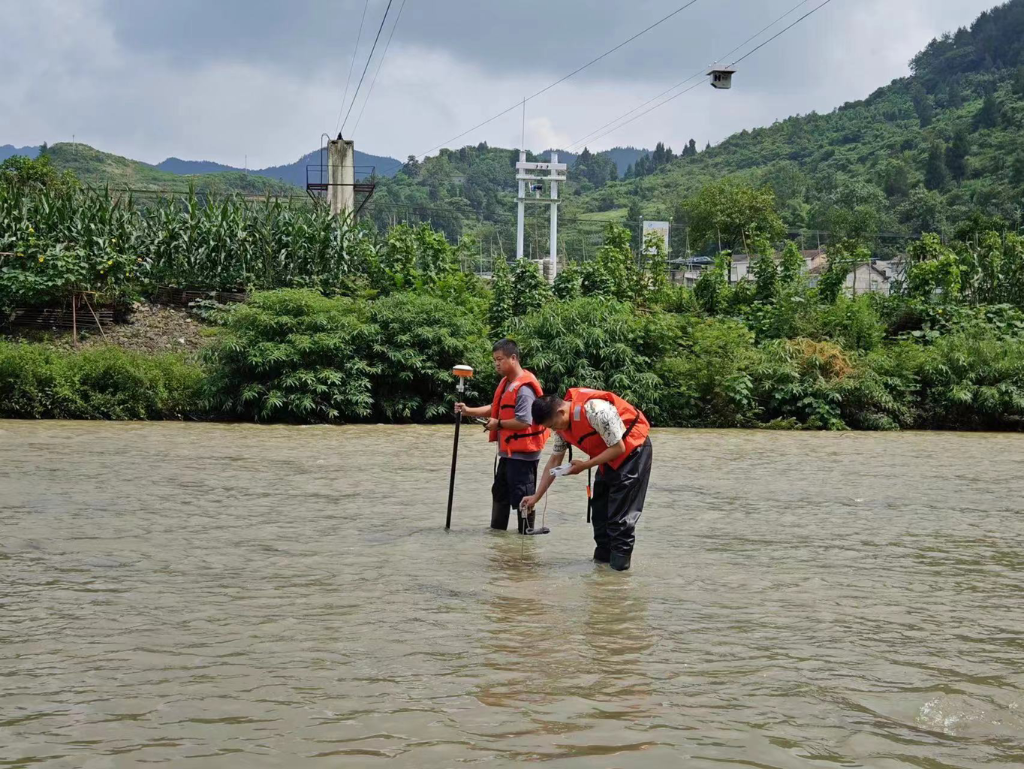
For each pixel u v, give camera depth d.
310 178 32.91
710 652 4.46
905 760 3.22
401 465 11.58
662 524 8.19
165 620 4.81
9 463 10.77
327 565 6.19
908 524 8.39
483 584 5.75
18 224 20.14
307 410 16.92
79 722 3.44
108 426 15.20
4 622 4.73
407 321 17.77
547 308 19.09
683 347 19.81
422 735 3.34
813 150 195.88
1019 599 5.67
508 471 7.50
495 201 169.25
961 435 18.23
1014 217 99.56
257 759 3.12
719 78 25.53
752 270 25.20
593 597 5.50
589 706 3.68
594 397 6.38
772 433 17.78
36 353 16.39
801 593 5.73
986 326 21.92
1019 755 3.29
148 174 126.25
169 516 7.86
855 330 21.48
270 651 4.32
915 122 192.50
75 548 6.52
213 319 19.98
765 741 3.35
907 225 108.50
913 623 5.07
